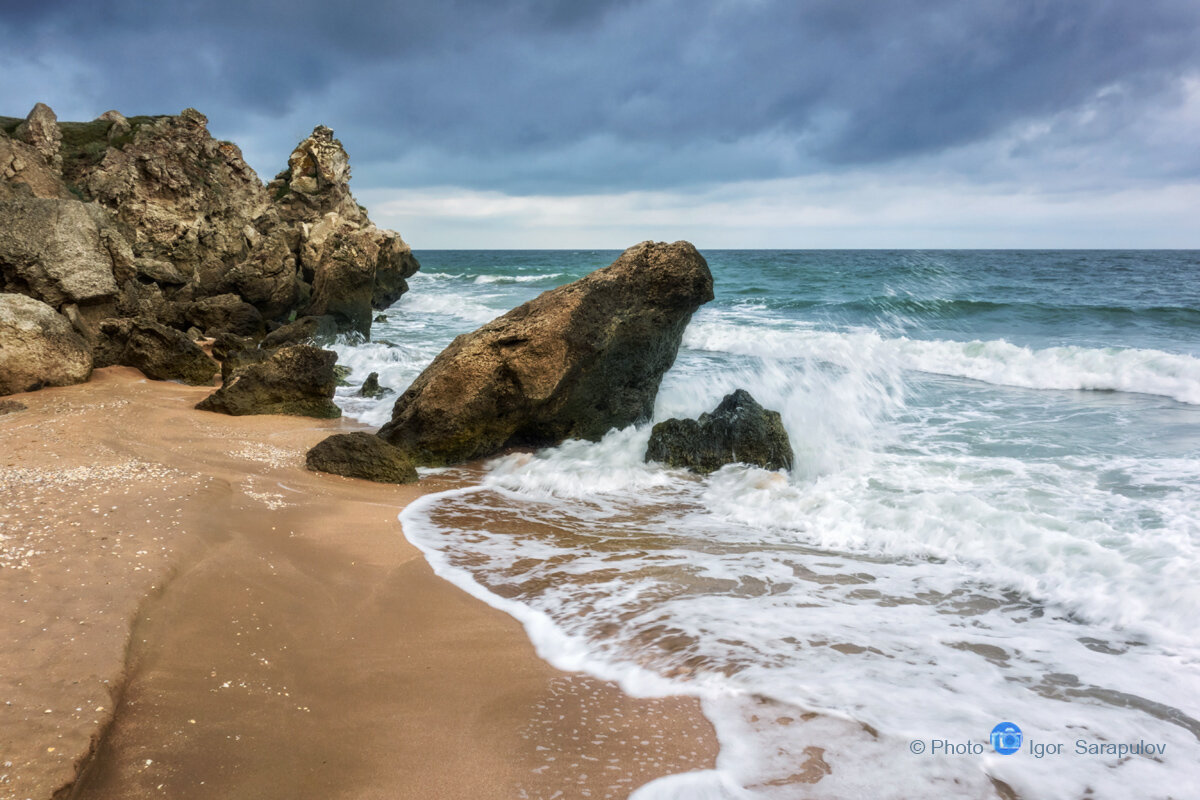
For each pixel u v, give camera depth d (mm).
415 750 3725
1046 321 23156
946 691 4199
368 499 8031
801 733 3805
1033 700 4105
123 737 3621
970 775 3451
